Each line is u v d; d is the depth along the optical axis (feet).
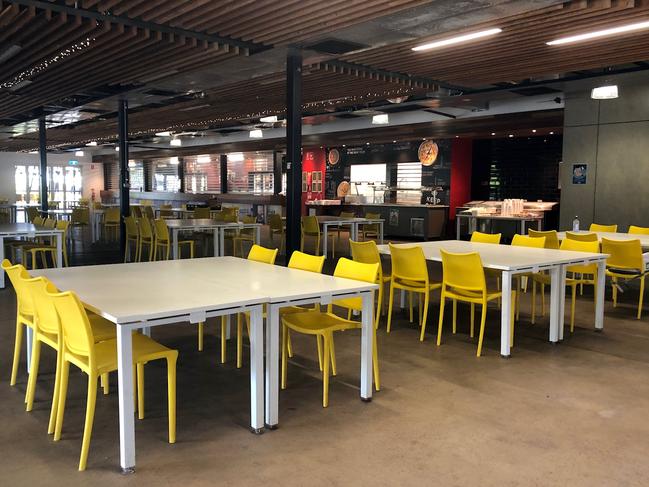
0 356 14.98
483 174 52.42
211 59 23.98
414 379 13.53
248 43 21.83
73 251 38.32
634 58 24.09
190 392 12.48
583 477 8.93
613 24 19.30
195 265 14.89
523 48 22.47
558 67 25.98
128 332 8.88
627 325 19.13
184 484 8.64
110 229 48.08
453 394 12.55
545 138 48.65
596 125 30.68
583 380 13.57
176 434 10.37
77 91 32.27
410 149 53.11
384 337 17.33
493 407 11.82
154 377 13.41
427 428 10.74
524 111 37.86
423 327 16.94
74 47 22.20
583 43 21.65
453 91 34.27
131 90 32.30
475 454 9.69
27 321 12.21
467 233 49.03
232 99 36.17
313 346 16.01
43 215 45.83
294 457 9.53
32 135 58.39
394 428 10.72
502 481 8.80
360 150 57.62
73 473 8.94
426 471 9.10
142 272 13.64
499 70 26.63
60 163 84.84
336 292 11.20
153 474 8.93
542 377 13.75
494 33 20.01
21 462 9.29
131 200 81.35
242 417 11.17
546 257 16.94
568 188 31.96
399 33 19.84
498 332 18.07
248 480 8.77
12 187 80.53
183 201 73.92
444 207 49.32
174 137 64.08
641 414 11.52
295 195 23.62
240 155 71.56
